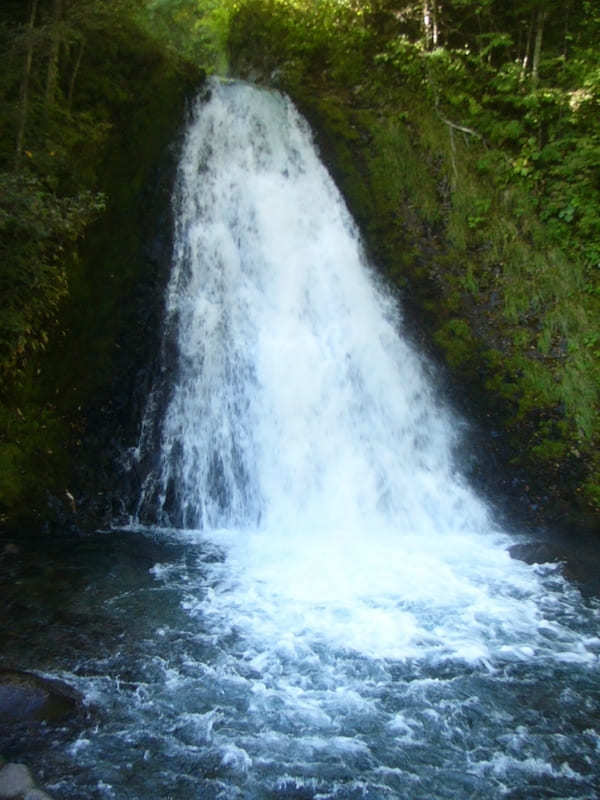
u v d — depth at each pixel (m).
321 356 9.58
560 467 9.04
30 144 8.00
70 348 8.35
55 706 4.50
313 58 13.77
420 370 10.05
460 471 9.12
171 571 6.71
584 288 10.75
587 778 4.18
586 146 11.41
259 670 5.15
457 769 4.23
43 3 8.62
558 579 6.91
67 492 7.66
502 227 11.41
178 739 4.38
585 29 13.10
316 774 4.14
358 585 6.61
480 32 13.81
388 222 11.52
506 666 5.34
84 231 8.74
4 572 6.39
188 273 9.48
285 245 10.52
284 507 8.33
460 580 6.82
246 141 11.19
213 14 14.48
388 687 5.02
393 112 12.88
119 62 10.33
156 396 8.54
